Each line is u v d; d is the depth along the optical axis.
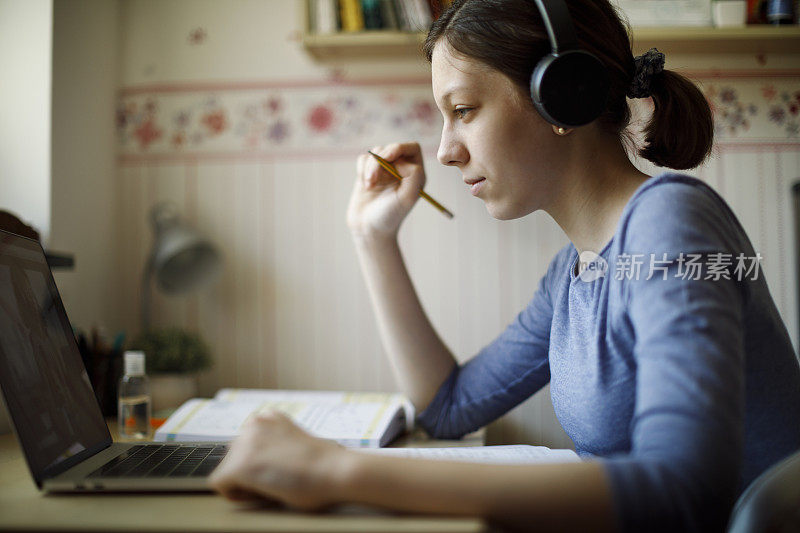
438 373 1.09
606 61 0.73
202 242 1.76
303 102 1.91
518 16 0.70
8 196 1.54
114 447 0.78
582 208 0.75
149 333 1.60
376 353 1.88
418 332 1.09
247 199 1.91
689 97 0.78
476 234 1.85
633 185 0.74
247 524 0.47
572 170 0.74
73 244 1.65
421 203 1.87
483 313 1.85
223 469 0.52
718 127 1.80
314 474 0.48
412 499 0.46
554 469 0.46
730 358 0.50
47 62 1.55
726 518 0.46
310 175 1.90
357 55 1.84
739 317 0.55
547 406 1.57
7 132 1.55
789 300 1.79
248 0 1.93
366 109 1.90
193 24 1.93
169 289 1.77
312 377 1.88
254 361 1.89
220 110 1.92
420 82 1.88
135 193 1.92
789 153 1.80
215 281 1.83
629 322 0.64
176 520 0.49
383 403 1.19
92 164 1.76
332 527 0.45
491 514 0.45
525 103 0.71
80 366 0.82
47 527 0.48
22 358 0.66
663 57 0.76
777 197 1.80
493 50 0.70
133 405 1.09
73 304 1.65
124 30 1.94
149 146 1.92
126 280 1.91
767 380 0.64
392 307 1.09
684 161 0.79
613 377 0.66
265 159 1.91
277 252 1.90
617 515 0.44
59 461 0.65
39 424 0.64
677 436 0.46
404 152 1.10
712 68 1.79
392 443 1.07
